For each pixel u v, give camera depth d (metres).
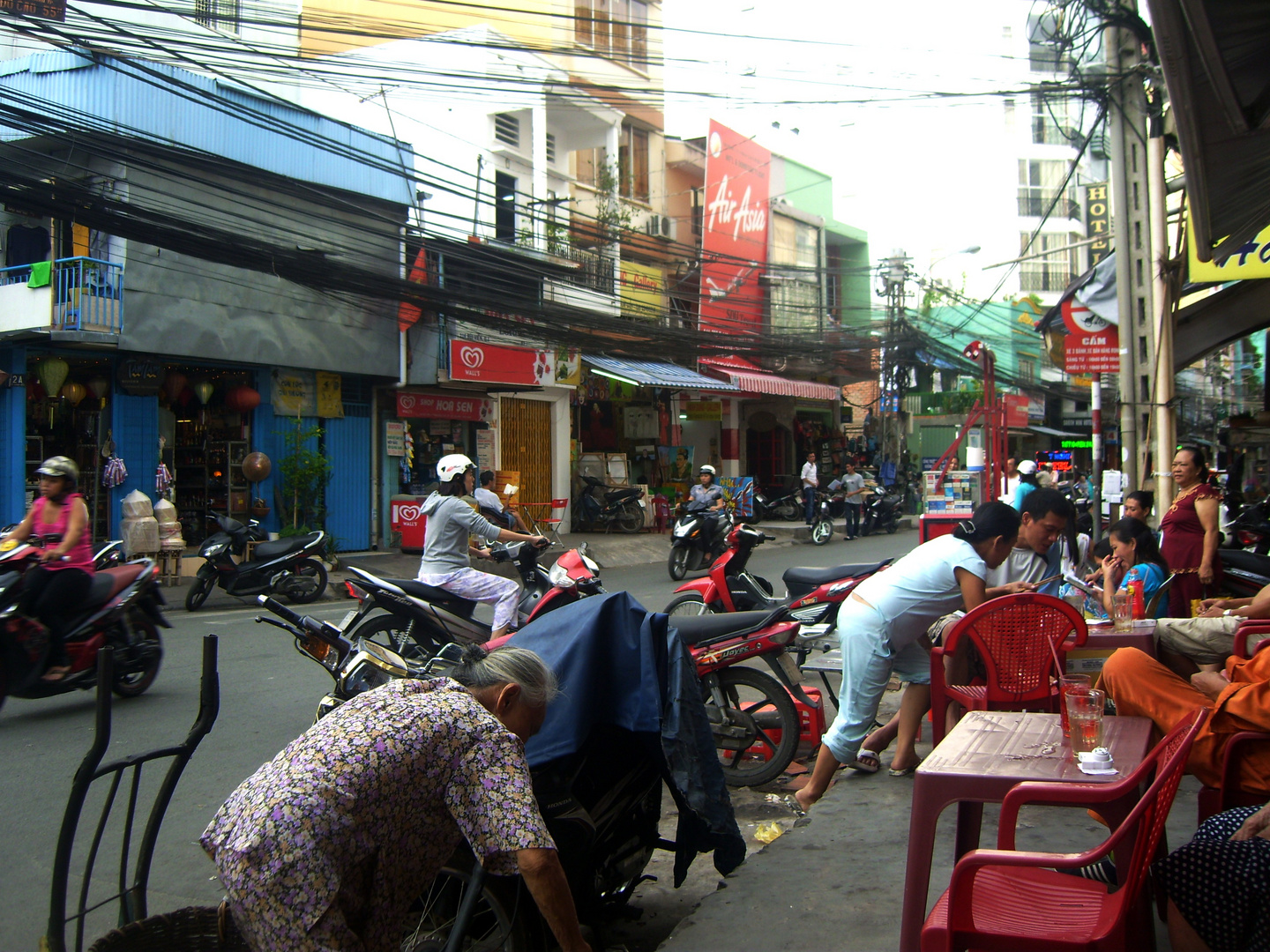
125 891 2.69
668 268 24.56
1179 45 5.02
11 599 6.28
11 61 13.49
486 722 2.38
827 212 31.42
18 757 5.80
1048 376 38.25
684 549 14.59
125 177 13.05
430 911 3.18
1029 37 10.31
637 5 24.03
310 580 12.37
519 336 17.70
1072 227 42.78
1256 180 6.79
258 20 10.30
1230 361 34.44
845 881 3.70
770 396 25.72
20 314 12.51
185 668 8.18
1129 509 7.37
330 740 2.29
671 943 3.27
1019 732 3.21
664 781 3.75
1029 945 2.43
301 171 15.22
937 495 13.27
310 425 15.85
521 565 7.39
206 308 13.89
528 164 20.83
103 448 13.52
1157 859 3.04
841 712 4.68
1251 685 3.34
